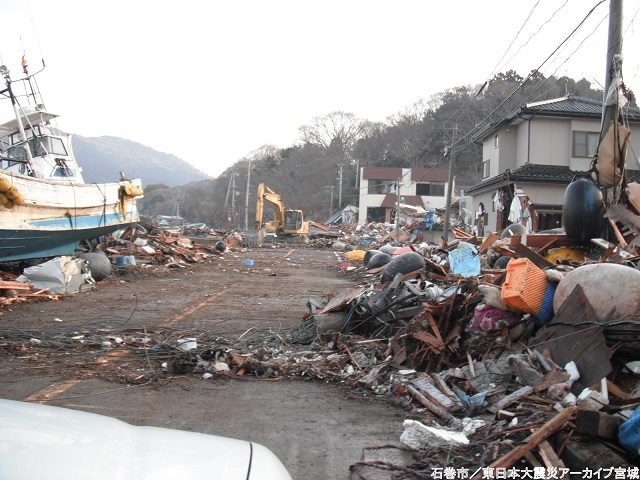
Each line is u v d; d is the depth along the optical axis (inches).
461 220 1750.7
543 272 264.1
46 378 283.7
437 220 1945.1
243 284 812.0
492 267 526.0
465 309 294.5
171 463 88.7
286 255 1556.3
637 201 414.9
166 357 327.3
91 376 289.1
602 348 208.4
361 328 378.9
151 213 5231.3
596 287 227.0
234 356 316.2
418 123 3107.8
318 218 3580.2
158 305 576.1
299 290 738.8
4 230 585.9
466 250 522.3
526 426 183.2
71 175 881.5
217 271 1035.9
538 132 1074.7
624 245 369.1
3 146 858.1
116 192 864.3
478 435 196.5
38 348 349.7
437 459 181.8
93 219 791.1
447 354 283.3
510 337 262.8
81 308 540.4
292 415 236.8
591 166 430.0
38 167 817.5
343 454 195.0
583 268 243.6
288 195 3720.5
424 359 289.3
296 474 178.9
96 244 889.5
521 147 1118.4
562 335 230.2
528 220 880.9
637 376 207.5
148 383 279.4
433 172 2719.0
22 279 614.5
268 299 643.5
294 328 430.6
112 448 90.5
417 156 3006.9
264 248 1915.6
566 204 413.4
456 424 210.8
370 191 2819.9
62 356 331.3
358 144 3786.9
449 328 296.7
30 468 76.9
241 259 1375.5
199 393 266.5
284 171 3919.8
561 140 1075.3
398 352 300.0
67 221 714.2
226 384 283.3
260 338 398.0
